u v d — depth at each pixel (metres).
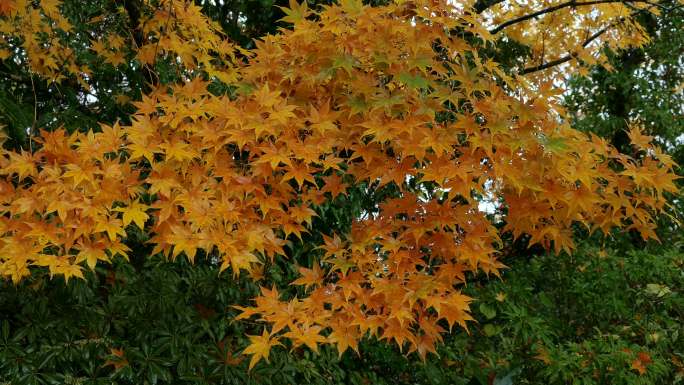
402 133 2.48
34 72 3.79
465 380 4.32
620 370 3.98
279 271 4.13
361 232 2.66
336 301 2.52
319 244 4.40
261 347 2.39
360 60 2.60
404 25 2.49
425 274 2.52
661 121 6.79
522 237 5.33
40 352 3.15
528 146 2.33
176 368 3.57
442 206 2.57
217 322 3.80
